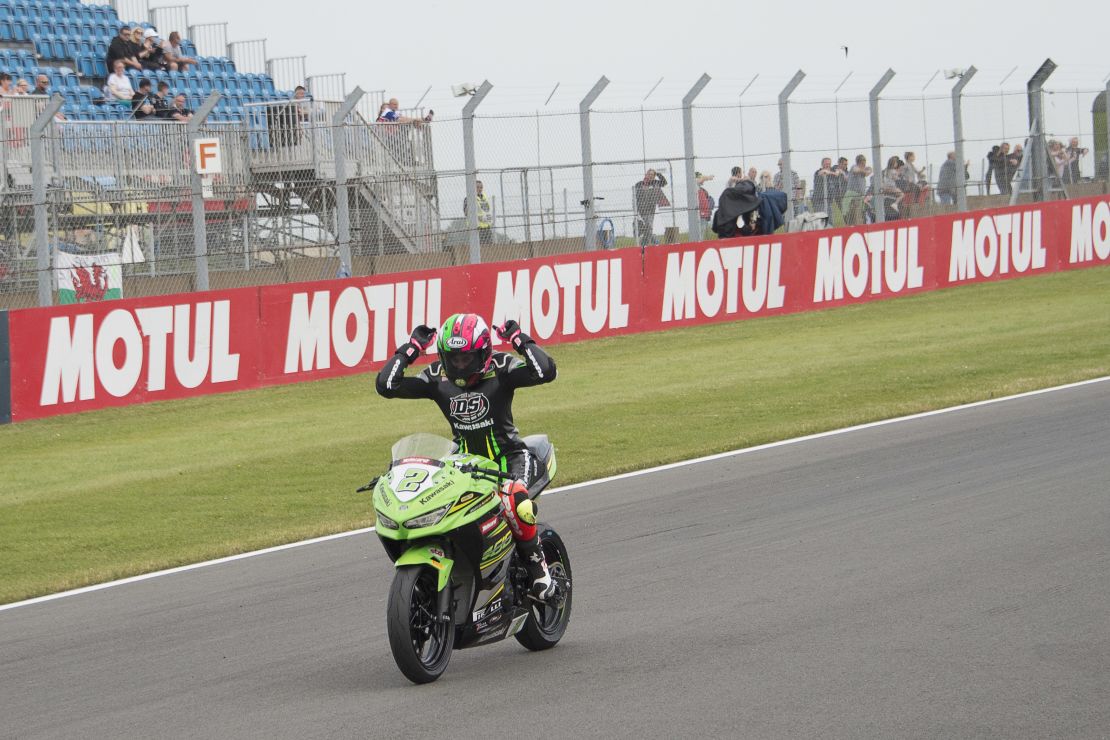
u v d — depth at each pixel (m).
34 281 71.12
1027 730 19.62
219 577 34.34
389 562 34.75
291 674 24.95
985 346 73.50
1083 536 31.88
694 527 36.25
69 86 98.25
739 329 85.50
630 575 31.47
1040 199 107.25
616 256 83.25
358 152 85.31
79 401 64.06
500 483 24.94
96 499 46.94
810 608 27.23
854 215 96.69
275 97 109.25
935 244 99.56
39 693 24.84
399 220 82.12
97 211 74.69
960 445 45.91
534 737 20.33
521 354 25.97
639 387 66.44
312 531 39.53
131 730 22.09
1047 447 44.25
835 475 42.28
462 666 25.14
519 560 25.64
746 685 22.38
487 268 77.62
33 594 33.91
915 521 34.91
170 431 60.41
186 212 75.88
